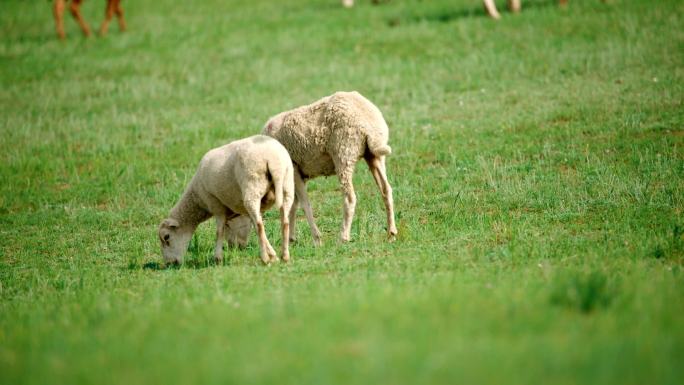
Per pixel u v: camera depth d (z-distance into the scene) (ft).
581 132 170.19
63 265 127.85
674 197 128.57
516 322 71.92
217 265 116.88
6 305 103.65
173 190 163.63
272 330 74.49
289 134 121.49
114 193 166.40
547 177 147.64
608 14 259.80
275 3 358.64
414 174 160.04
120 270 121.19
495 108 194.59
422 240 120.06
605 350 63.52
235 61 261.85
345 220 120.57
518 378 59.62
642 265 98.43
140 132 203.72
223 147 117.91
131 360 68.90
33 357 72.33
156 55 276.82
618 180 138.62
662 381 58.08
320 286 94.79
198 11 353.51
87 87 247.09
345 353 66.69
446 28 272.10
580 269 97.35
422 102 207.00
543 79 212.02
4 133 207.72
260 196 111.04
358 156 119.14
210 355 68.64
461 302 78.69
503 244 115.65
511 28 260.83
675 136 159.22
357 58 253.03
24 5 384.27
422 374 61.21
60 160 186.80
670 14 249.14
